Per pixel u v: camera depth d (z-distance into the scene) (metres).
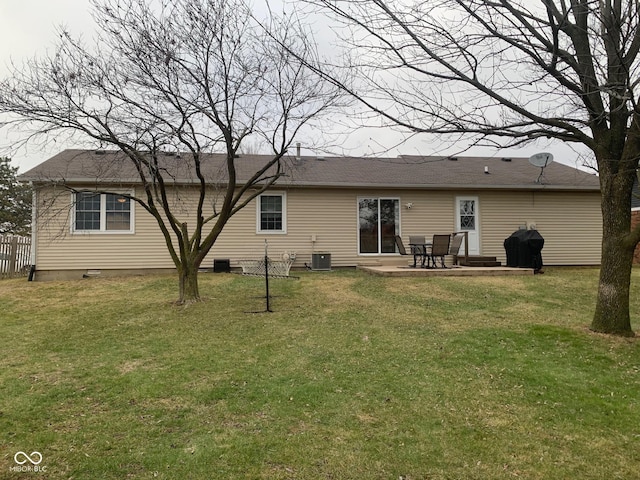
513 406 3.70
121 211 12.48
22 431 3.24
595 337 5.65
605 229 6.00
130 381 4.25
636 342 5.46
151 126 7.19
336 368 4.60
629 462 2.88
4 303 8.52
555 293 8.89
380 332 5.97
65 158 13.47
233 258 13.07
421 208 14.12
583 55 5.14
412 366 4.65
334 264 13.66
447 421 3.44
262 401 3.78
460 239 11.84
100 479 2.64
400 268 12.17
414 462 2.86
